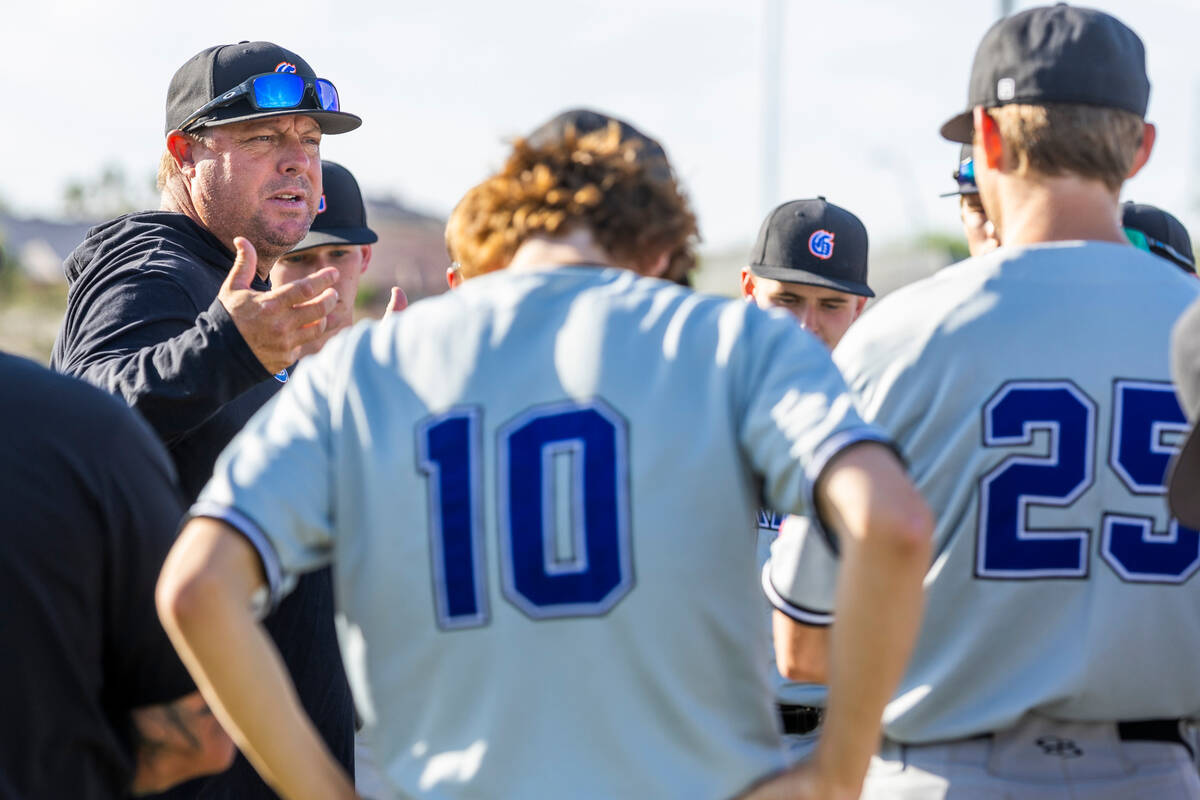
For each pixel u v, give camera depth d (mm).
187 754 3900
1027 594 4004
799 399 3203
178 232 6633
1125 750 4066
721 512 3303
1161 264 4207
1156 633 3996
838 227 8234
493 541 3314
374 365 3514
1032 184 4215
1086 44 4105
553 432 3326
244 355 5336
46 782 3594
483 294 3527
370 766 8008
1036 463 3994
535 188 3604
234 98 6703
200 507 3318
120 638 3785
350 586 3467
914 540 2963
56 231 53125
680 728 3258
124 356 5793
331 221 9422
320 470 3438
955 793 4066
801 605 4273
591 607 3260
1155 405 4000
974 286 4133
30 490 3615
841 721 3123
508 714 3285
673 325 3395
